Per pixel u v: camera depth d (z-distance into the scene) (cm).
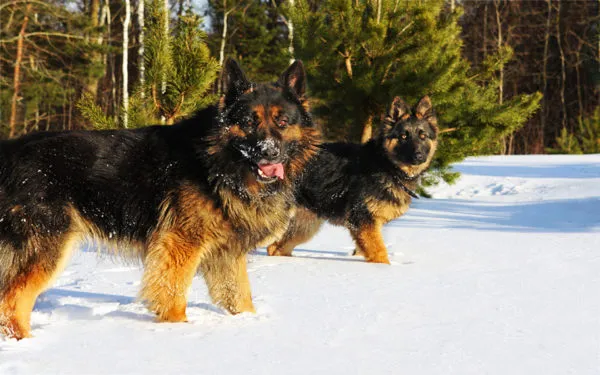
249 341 394
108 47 2619
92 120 1006
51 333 416
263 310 490
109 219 465
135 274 681
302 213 843
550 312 463
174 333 416
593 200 1308
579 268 646
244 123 457
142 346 382
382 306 492
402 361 349
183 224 456
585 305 484
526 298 512
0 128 2538
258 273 671
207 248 466
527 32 4678
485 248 819
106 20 3438
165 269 454
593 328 418
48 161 443
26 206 428
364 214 802
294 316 464
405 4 1401
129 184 461
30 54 2778
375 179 799
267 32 3109
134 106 959
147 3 962
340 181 831
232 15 3238
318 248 934
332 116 1470
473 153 1487
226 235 468
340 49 1438
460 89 1364
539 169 1917
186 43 960
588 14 4462
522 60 4662
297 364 345
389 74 1420
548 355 359
